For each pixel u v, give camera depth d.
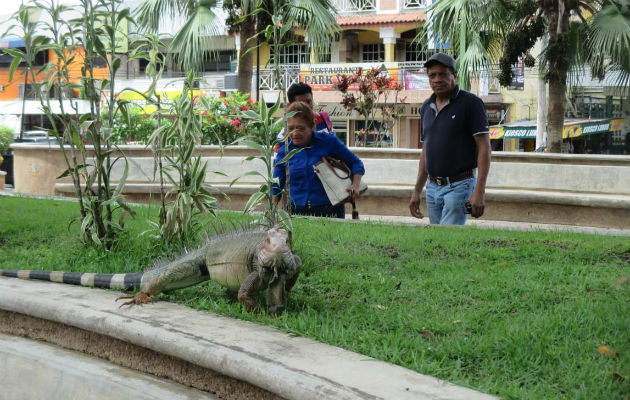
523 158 13.04
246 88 19.14
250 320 4.15
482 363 3.37
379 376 3.16
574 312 4.09
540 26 16.66
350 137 31.84
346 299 4.69
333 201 7.18
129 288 4.93
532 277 5.09
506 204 11.58
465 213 7.33
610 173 11.38
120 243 6.18
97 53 6.25
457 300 4.54
